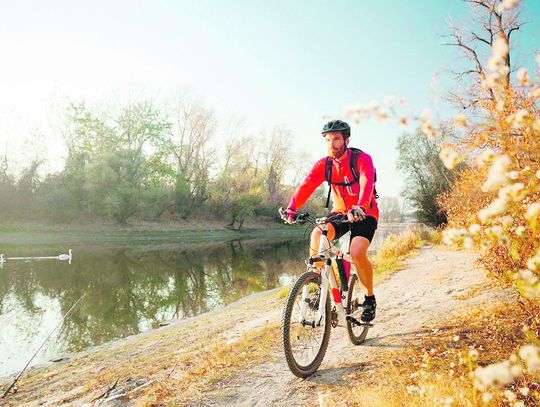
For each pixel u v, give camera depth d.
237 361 4.00
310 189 3.87
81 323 11.33
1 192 41.12
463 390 2.41
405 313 5.28
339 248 3.95
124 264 23.48
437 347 3.64
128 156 45.62
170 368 4.41
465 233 1.28
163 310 12.91
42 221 41.75
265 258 27.83
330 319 3.72
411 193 39.88
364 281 3.85
